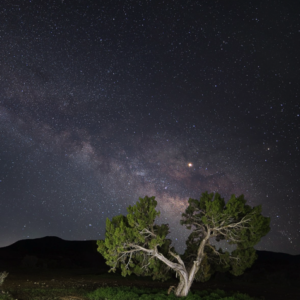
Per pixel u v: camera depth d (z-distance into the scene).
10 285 25.69
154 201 22.36
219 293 25.91
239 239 21.86
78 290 24.66
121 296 21.19
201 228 24.00
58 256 75.06
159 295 21.56
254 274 51.19
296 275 47.69
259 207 21.62
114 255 21.16
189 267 23.50
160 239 20.84
